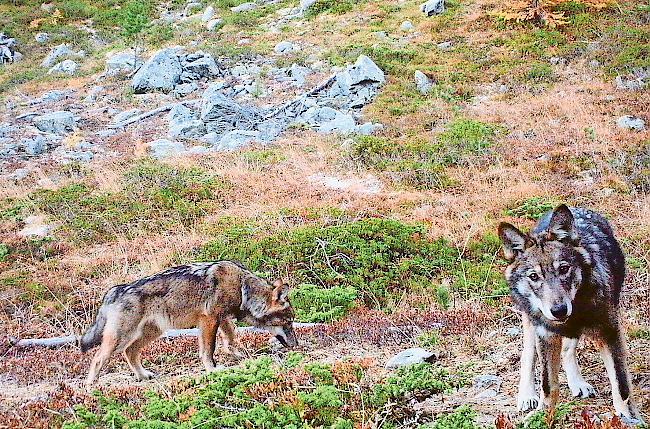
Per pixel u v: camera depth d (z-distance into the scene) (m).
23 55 31.55
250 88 24.44
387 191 15.25
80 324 9.81
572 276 4.64
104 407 5.41
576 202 13.20
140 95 25.28
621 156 15.19
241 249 11.86
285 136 20.20
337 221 13.01
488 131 17.97
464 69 23.34
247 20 31.67
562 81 21.36
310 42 27.95
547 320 4.82
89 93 25.92
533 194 13.92
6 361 8.33
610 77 20.86
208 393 5.07
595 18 25.12
